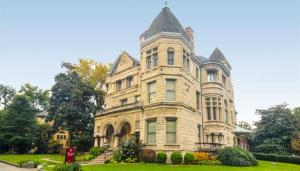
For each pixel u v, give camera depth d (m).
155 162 29.42
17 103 56.25
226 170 23.73
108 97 45.09
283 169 28.44
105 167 24.52
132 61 41.41
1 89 75.31
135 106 34.72
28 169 26.30
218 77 40.41
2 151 56.97
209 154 32.03
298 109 62.16
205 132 38.03
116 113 38.09
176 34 34.25
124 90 41.53
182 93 32.91
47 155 48.50
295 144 46.06
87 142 52.97
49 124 61.59
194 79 37.81
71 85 53.53
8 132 54.12
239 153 29.98
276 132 48.00
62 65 57.97
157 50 34.38
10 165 31.05
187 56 36.22
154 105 32.25
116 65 46.22
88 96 53.59
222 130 38.19
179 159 28.92
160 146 30.42
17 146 56.25
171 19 35.91
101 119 41.41
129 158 30.36
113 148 35.16
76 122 49.47
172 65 33.25
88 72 60.09
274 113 49.34
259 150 46.94
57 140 64.00
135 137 32.97
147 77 34.59
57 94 53.28
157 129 31.20
